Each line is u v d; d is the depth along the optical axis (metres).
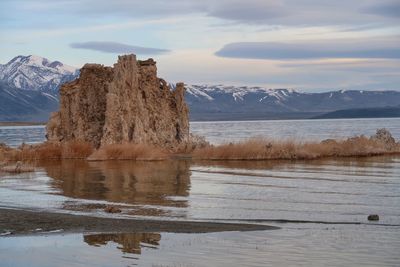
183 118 77.06
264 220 26.92
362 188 38.44
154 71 77.00
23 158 61.78
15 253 20.78
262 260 19.70
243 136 128.00
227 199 33.66
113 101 69.50
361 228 25.05
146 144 65.62
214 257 20.09
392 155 68.06
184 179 44.00
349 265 19.11
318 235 23.53
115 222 26.03
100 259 19.91
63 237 23.27
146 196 35.00
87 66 75.94
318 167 53.22
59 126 75.25
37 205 31.50
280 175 46.47
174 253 20.66
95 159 62.28
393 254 20.50
